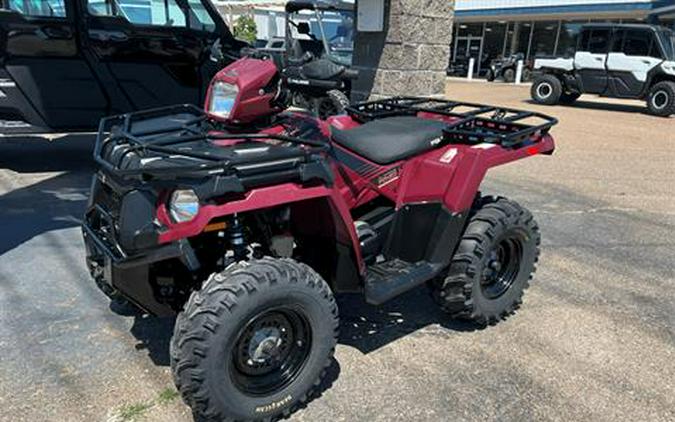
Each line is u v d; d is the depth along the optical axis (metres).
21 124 5.87
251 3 18.61
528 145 3.35
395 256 3.18
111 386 2.67
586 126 11.48
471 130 3.45
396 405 2.62
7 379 2.69
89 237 2.69
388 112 3.78
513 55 26.17
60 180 5.82
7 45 5.53
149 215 2.25
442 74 8.35
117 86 6.21
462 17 27.53
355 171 2.95
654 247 4.78
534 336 3.27
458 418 2.54
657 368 3.01
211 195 2.11
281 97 2.70
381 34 7.86
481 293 3.20
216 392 2.21
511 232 3.24
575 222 5.34
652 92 13.62
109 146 2.65
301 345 2.50
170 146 2.49
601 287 3.96
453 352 3.07
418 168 3.12
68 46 5.82
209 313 2.14
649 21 22.92
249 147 2.48
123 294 2.44
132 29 6.11
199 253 2.53
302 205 2.62
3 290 3.52
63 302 3.41
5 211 4.88
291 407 2.49
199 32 6.53
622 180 7.05
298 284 2.32
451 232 3.03
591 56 14.55
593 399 2.72
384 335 3.21
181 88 6.59
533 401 2.69
